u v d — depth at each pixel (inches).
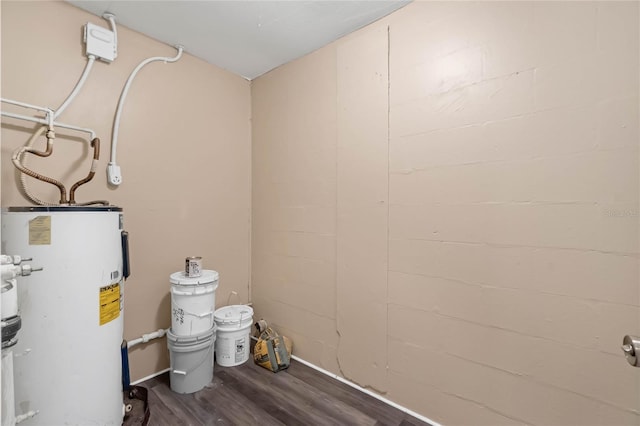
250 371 85.4
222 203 97.9
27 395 49.6
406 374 69.2
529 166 54.0
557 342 51.8
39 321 50.0
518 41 55.0
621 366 46.7
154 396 73.2
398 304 70.6
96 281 55.2
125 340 75.2
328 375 83.4
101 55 70.9
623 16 46.3
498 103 57.1
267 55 91.0
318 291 86.5
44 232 50.3
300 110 91.4
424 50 66.5
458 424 61.9
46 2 64.9
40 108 60.1
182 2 68.2
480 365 59.4
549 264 52.4
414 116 67.9
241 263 103.3
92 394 54.9
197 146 91.4
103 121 72.7
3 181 60.0
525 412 54.7
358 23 76.0
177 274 80.2
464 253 61.2
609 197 47.3
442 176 63.9
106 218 57.1
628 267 46.1
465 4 61.1
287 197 94.8
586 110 49.0
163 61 83.8
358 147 77.5
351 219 78.8
